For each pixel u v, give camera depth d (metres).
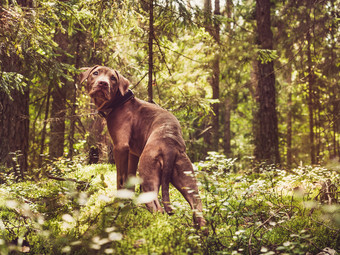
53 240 3.66
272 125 13.33
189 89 11.46
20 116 10.22
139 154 5.13
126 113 5.10
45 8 5.64
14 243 3.70
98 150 11.75
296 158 22.34
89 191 5.36
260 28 13.59
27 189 6.00
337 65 14.26
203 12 8.18
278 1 18.02
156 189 4.32
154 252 3.23
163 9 7.50
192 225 3.94
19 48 5.54
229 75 14.62
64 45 12.40
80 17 6.68
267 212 4.49
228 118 26.00
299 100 22.31
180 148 4.48
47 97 15.30
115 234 2.87
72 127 12.61
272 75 13.48
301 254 3.16
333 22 13.01
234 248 3.63
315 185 6.68
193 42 11.49
